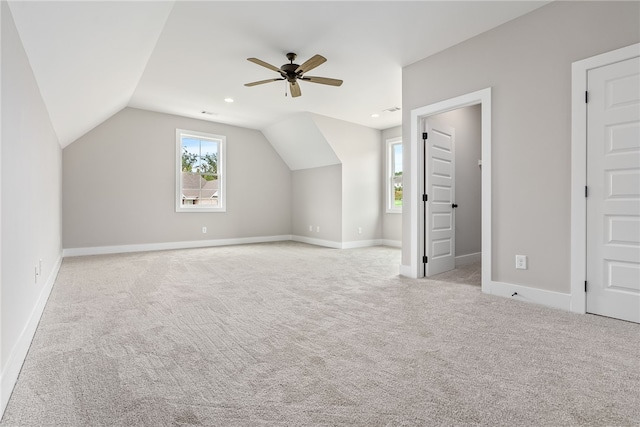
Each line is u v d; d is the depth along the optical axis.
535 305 2.78
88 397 1.46
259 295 3.12
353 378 1.61
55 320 2.42
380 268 4.49
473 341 2.05
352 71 4.14
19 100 1.91
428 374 1.65
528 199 2.87
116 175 5.67
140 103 5.54
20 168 1.94
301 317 2.50
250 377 1.63
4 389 1.41
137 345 1.99
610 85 2.41
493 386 1.54
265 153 7.56
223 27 3.12
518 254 2.95
